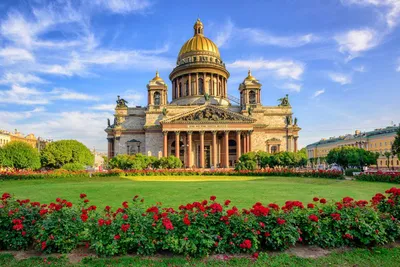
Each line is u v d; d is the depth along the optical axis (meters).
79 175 57.53
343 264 10.71
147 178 55.97
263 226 11.59
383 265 10.66
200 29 117.06
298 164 68.38
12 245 11.95
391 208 13.95
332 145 180.50
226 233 11.44
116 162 67.31
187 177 57.19
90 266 10.48
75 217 12.23
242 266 10.52
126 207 12.66
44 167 90.94
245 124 86.06
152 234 11.38
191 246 10.91
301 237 12.43
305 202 22.81
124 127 98.81
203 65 105.00
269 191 30.83
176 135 85.62
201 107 86.81
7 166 79.00
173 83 113.44
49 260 11.02
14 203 13.21
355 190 32.03
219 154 94.94
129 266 10.46
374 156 82.88
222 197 25.88
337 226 12.15
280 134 96.06
